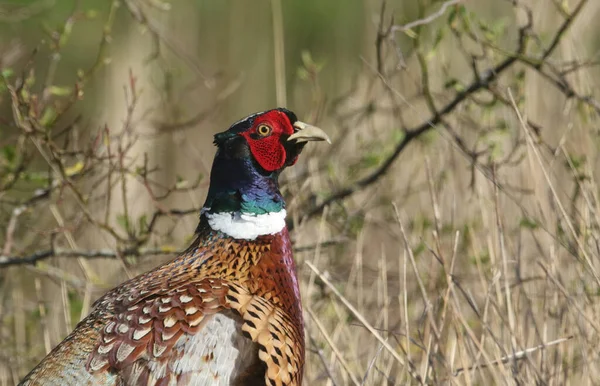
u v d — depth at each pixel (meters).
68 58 17.67
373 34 15.24
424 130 10.20
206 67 18.61
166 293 6.93
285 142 7.55
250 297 7.09
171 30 17.03
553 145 11.77
